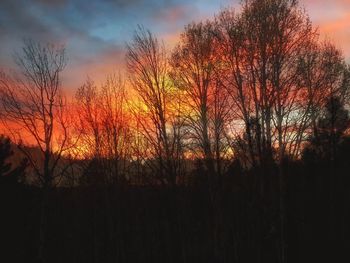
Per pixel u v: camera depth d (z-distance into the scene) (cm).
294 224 3481
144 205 4466
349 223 3503
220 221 3781
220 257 3750
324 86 3678
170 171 4031
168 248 4206
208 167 3928
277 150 3572
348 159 3738
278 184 3447
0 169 3800
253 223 3562
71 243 4441
